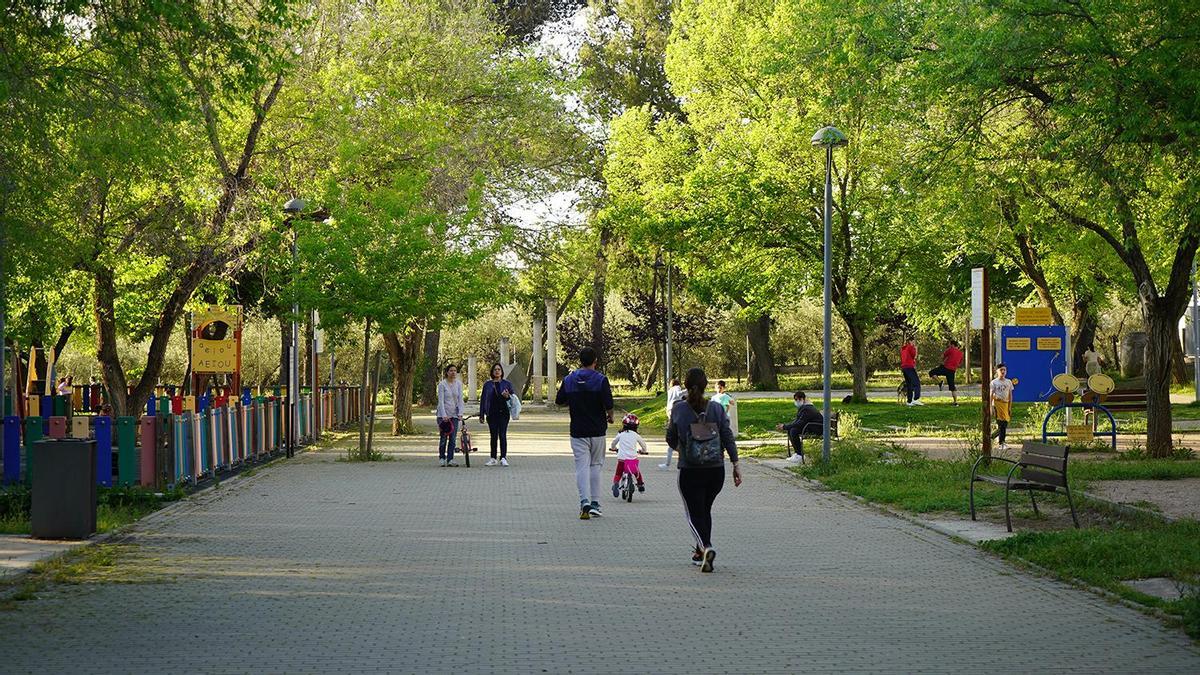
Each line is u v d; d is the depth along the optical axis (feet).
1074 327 144.56
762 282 127.95
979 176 66.80
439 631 28.22
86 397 142.51
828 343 70.74
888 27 64.80
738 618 29.84
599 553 40.86
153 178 68.18
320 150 93.61
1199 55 50.70
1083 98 54.03
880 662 25.22
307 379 161.07
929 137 66.90
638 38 195.62
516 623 29.17
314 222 88.43
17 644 26.84
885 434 100.42
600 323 209.26
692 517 37.76
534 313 201.98
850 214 123.65
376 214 89.61
